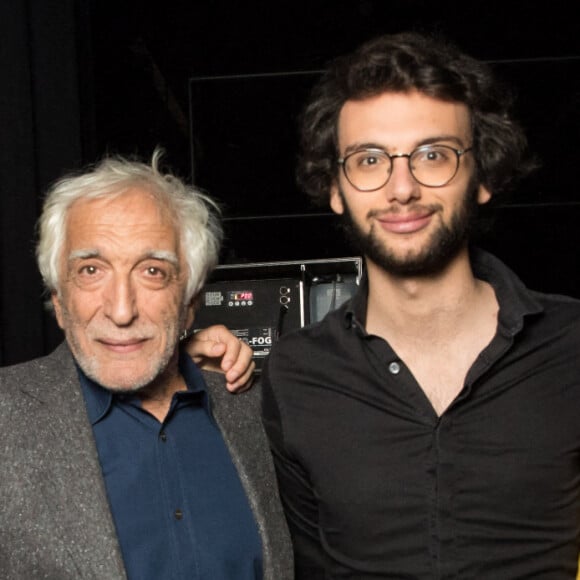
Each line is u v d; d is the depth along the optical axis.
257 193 4.44
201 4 3.81
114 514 1.34
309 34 4.07
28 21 2.46
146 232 1.37
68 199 1.40
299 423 1.45
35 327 2.33
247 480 1.46
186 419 1.49
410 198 1.33
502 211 4.87
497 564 1.33
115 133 3.21
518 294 1.41
